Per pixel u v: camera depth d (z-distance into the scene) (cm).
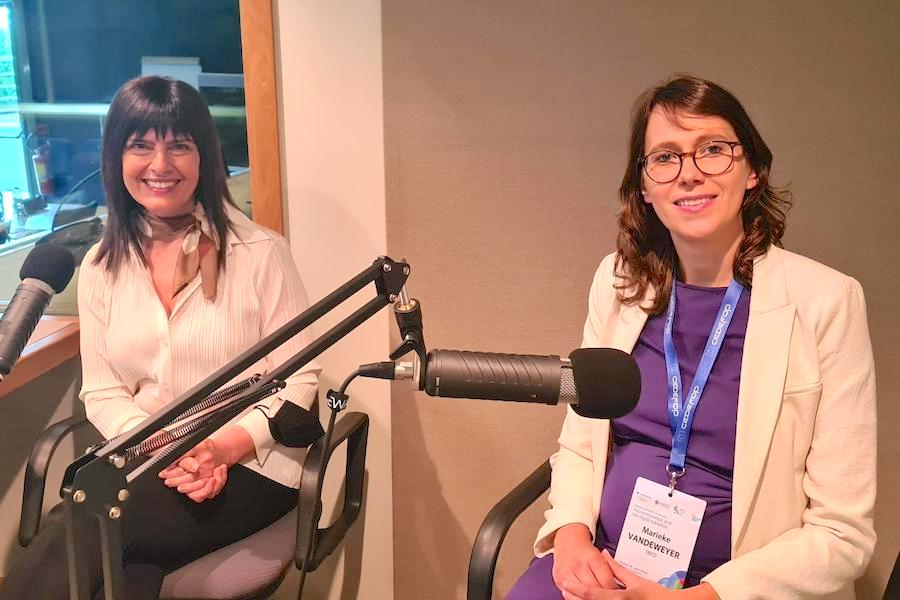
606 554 141
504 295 196
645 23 175
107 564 88
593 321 163
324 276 201
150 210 172
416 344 94
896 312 183
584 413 93
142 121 167
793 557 131
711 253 143
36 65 193
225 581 157
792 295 138
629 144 151
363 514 219
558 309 195
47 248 120
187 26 186
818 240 182
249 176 193
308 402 177
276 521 176
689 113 137
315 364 182
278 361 177
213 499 166
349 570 224
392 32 182
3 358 110
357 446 186
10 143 198
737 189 137
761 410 135
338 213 196
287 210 197
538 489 160
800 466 138
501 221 191
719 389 140
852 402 134
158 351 175
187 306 175
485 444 206
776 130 177
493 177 188
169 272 176
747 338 138
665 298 150
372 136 191
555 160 185
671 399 144
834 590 132
